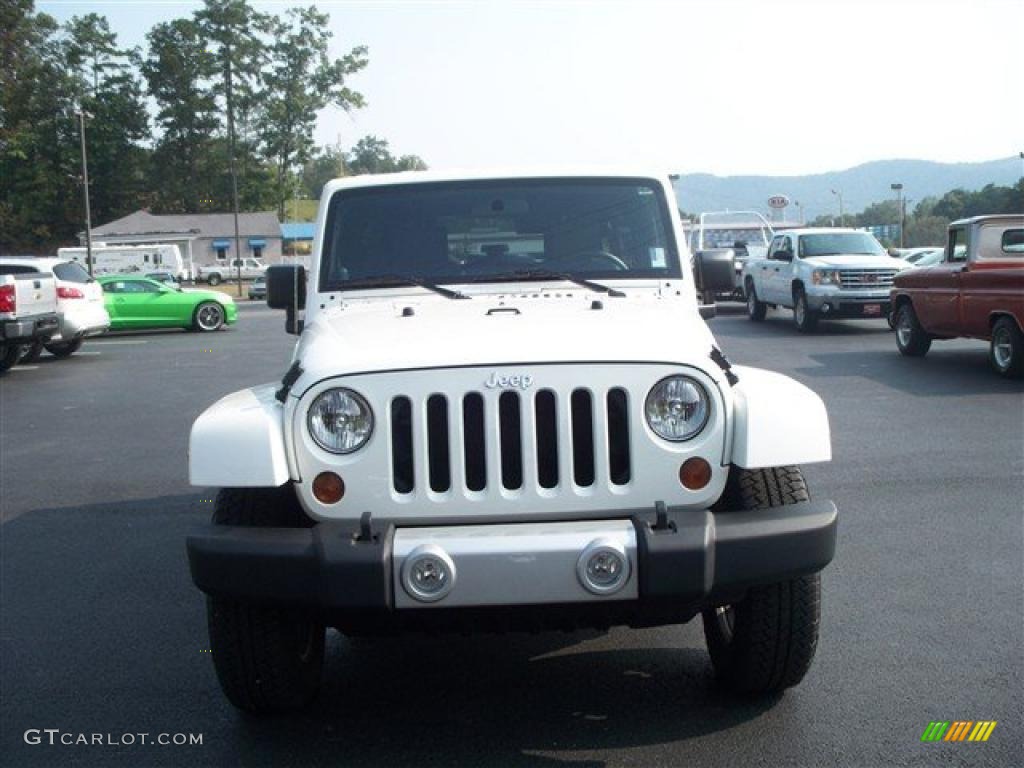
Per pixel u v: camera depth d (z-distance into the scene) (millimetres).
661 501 3746
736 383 3998
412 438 3764
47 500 8594
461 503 3744
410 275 5168
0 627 5586
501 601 3574
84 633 5469
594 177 5379
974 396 12008
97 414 13227
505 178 5367
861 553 6453
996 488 7953
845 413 11180
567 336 4012
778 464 3812
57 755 4102
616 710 4383
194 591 6137
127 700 4625
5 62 73375
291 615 4137
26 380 17031
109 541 7293
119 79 96312
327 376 3787
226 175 96000
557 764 3932
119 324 26609
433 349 3891
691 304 5020
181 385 15797
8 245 87562
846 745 4000
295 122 92438
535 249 5246
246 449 3758
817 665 4770
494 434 3740
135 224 89750
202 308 27250
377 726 4312
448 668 4926
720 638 4512
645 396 3807
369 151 148000
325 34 91438
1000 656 4820
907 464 8797
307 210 114438
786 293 20844
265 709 4312
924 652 4883
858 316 19453
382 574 3582
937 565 6180
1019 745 3975
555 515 3771
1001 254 13805
